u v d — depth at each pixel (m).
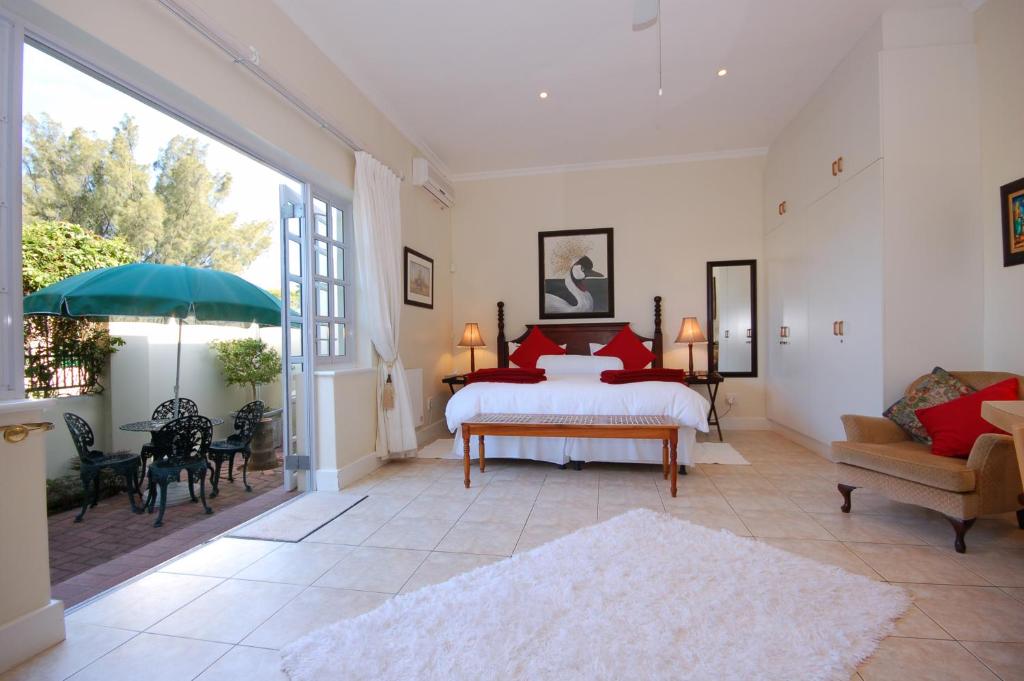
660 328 5.39
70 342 3.74
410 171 4.64
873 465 2.53
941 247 3.01
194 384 4.96
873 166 3.16
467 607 1.74
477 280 5.90
